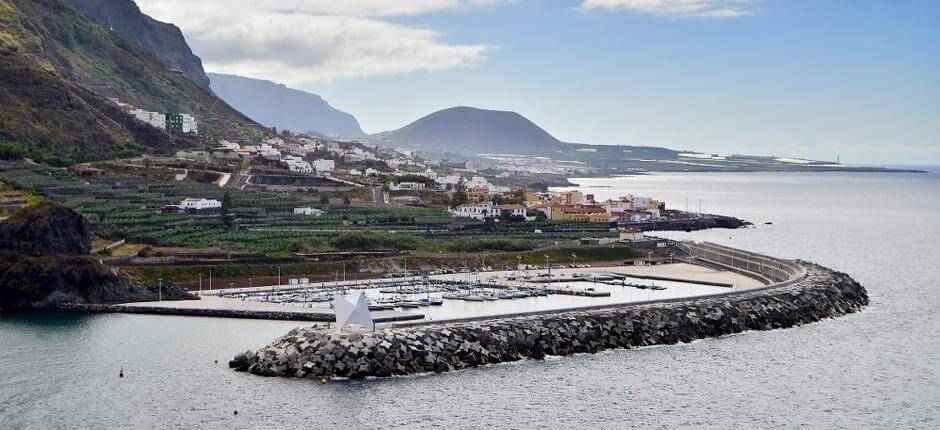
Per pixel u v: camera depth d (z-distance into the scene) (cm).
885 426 18912
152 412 19088
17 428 18162
